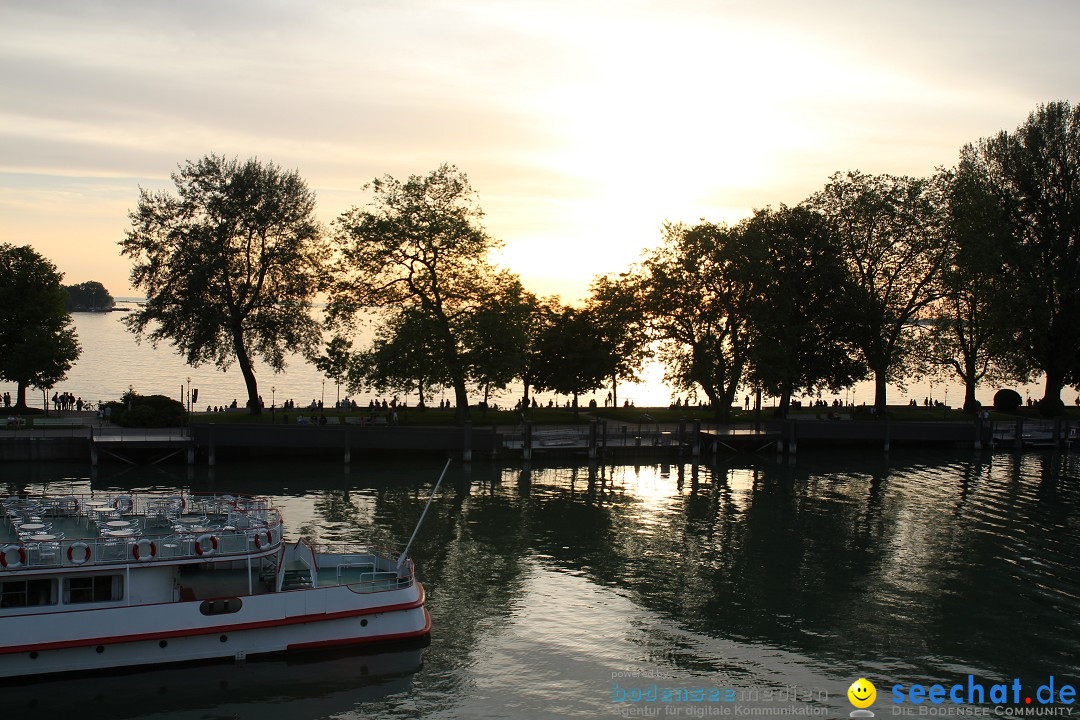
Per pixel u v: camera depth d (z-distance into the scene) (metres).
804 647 36.19
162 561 33.66
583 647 35.81
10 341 93.69
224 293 86.31
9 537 34.94
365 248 85.12
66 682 31.89
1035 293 98.75
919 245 97.62
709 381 92.31
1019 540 53.28
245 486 64.69
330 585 36.03
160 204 85.94
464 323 83.81
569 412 101.38
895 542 52.53
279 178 89.06
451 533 52.59
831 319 96.06
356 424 81.94
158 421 79.38
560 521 56.31
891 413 103.06
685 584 43.84
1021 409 109.50
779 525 56.38
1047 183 102.81
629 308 94.25
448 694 31.70
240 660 33.75
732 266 90.31
